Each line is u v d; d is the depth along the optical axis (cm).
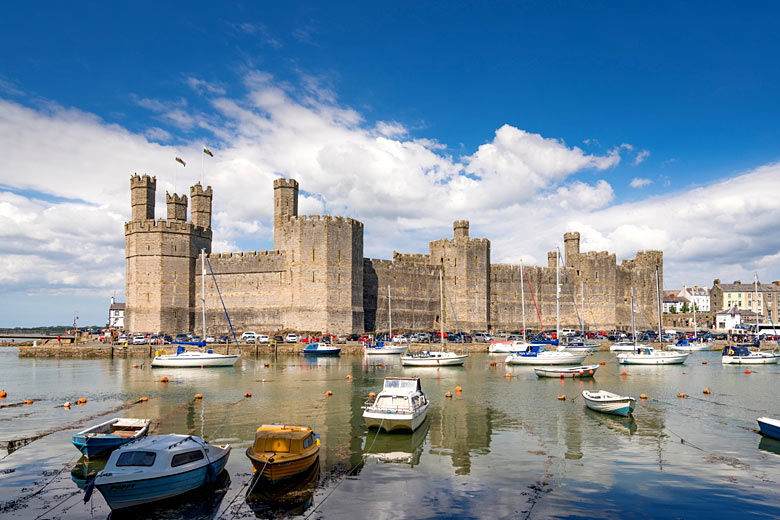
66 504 1938
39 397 4034
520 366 6169
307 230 8981
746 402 3812
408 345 7825
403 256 10938
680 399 3931
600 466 2331
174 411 3478
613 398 3309
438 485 2109
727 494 2014
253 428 2992
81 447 2348
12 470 2277
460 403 3750
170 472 1903
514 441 2733
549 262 12675
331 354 7431
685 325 14312
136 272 9244
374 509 1889
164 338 8156
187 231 9512
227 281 9475
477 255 10881
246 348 7362
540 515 1841
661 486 2092
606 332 11494
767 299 15262
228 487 2064
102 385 4647
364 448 2597
